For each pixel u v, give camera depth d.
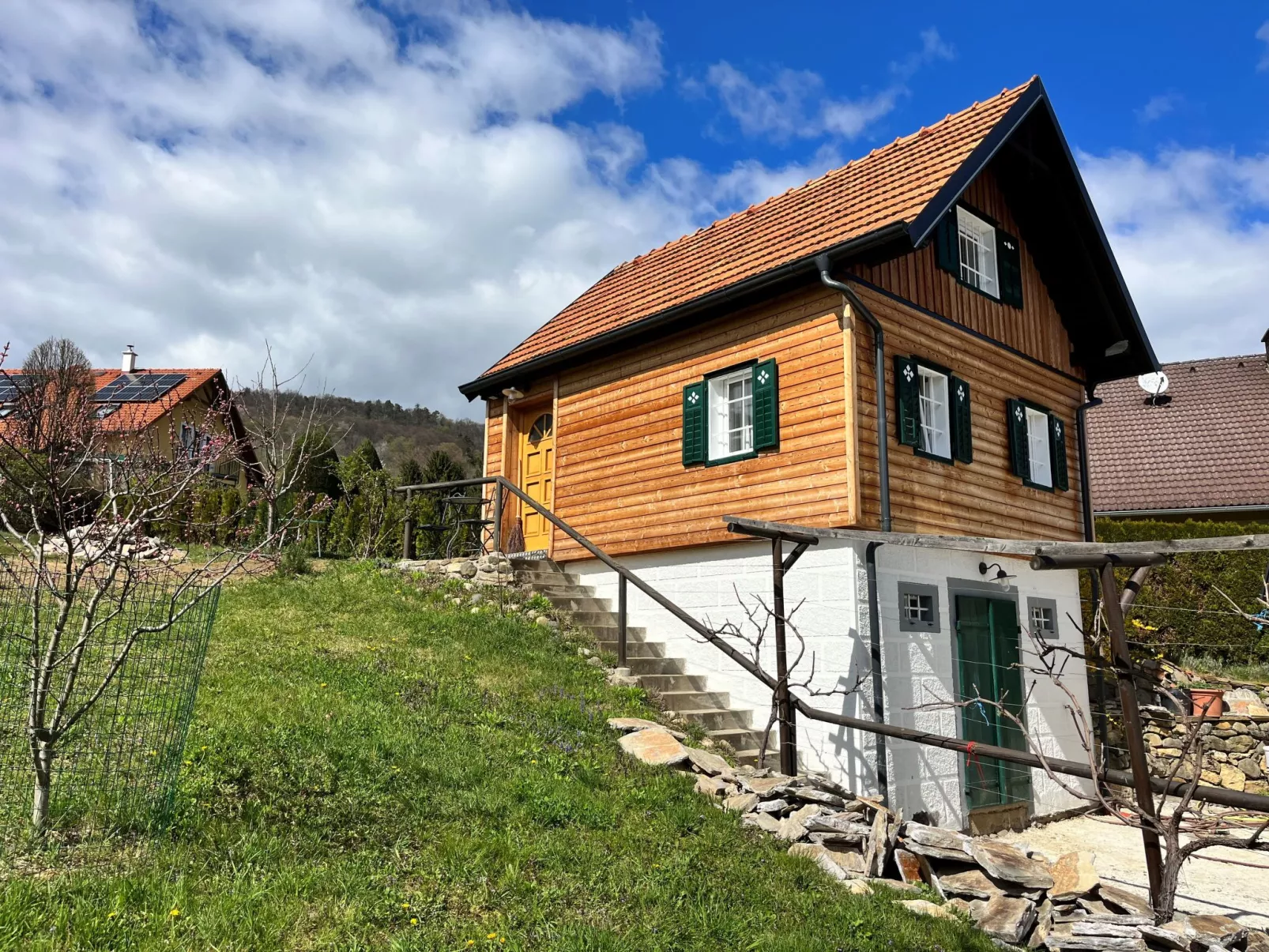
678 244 13.89
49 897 3.66
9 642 4.89
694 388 10.51
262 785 5.07
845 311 8.95
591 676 9.06
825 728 8.80
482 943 3.92
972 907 5.70
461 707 7.21
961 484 10.24
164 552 5.95
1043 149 11.23
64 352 15.62
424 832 4.91
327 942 3.71
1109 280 12.20
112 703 5.40
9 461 4.96
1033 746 5.68
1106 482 20.12
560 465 12.38
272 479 11.80
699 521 10.20
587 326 12.47
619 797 6.04
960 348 10.66
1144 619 14.80
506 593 10.88
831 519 8.77
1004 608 10.74
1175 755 12.34
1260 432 19.89
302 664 7.68
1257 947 4.88
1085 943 5.08
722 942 4.41
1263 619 5.81
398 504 16.12
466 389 13.90
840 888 5.40
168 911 3.71
